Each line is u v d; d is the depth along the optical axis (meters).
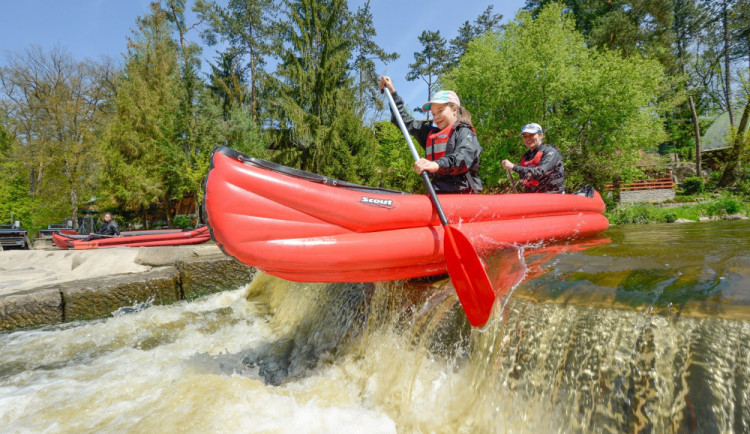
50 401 2.70
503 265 2.83
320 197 2.44
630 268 2.35
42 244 13.05
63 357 3.67
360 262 2.49
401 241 2.58
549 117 15.23
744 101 22.14
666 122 27.66
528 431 1.90
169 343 3.99
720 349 1.45
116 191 19.97
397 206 2.65
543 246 3.50
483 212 3.09
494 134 15.70
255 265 2.43
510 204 3.33
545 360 1.95
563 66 14.30
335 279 2.59
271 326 4.48
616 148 14.73
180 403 2.53
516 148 14.85
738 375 1.39
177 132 20.27
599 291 2.02
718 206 13.67
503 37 15.80
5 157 22.48
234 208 2.30
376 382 2.66
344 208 2.47
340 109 19.67
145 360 3.51
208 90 21.12
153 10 20.77
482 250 2.94
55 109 22.52
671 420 1.50
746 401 1.35
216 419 2.31
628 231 5.71
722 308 1.58
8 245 13.30
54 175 21.91
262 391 2.67
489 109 15.49
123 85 20.89
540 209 3.62
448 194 3.18
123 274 6.18
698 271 2.13
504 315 2.21
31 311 4.83
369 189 2.95
